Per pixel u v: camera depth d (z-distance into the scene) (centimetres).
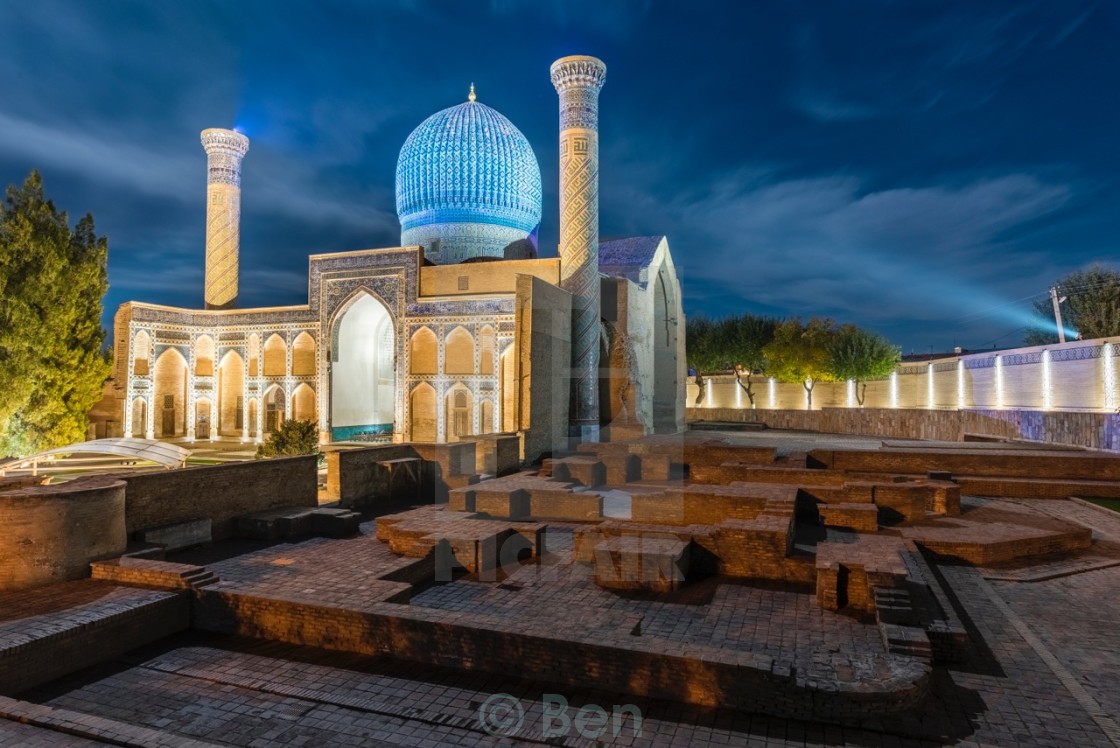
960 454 1266
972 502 1127
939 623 535
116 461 1558
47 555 630
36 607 563
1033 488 1182
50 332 1812
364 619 534
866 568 610
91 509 667
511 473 770
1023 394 2116
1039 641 561
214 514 861
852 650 514
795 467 1189
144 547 738
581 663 471
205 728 425
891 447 1484
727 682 439
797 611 610
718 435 2145
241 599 582
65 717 396
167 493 810
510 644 489
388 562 742
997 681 486
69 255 1903
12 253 1759
